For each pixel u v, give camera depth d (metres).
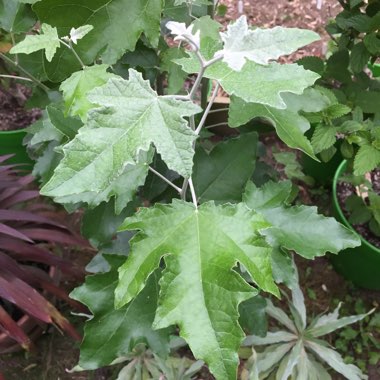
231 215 0.26
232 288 0.23
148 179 0.46
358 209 0.60
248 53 0.25
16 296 0.49
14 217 0.50
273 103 0.26
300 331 0.56
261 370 0.54
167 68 0.45
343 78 0.58
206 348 0.23
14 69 0.61
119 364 0.59
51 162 0.45
